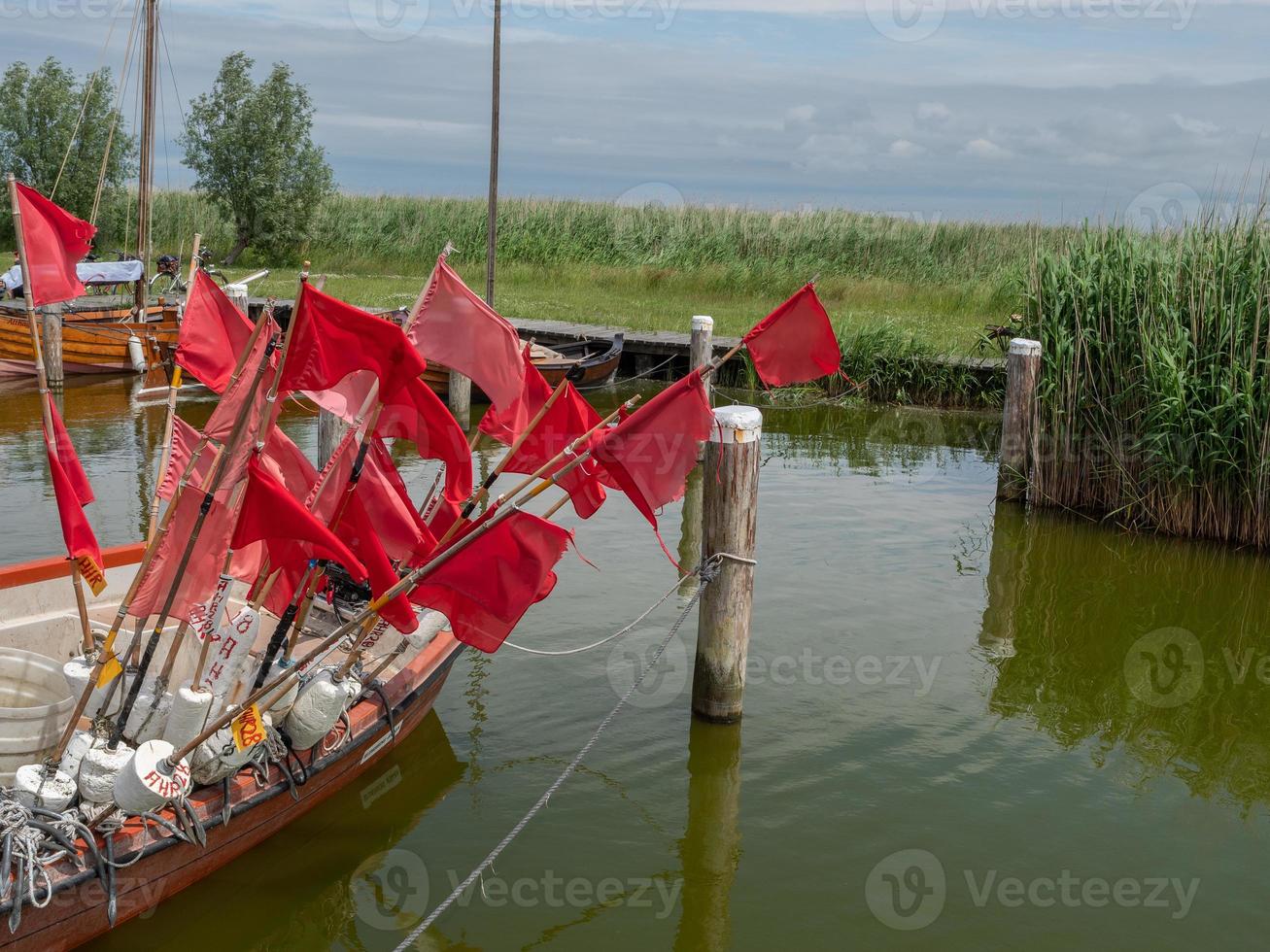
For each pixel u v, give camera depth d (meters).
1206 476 10.89
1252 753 6.97
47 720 4.88
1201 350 11.04
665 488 5.23
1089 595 9.59
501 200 30.73
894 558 10.33
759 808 6.11
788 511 11.75
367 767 6.12
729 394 17.98
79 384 17.09
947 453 14.77
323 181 33.09
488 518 5.17
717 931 5.11
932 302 24.19
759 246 28.28
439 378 15.38
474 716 7.05
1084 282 11.75
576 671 7.71
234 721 4.67
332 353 4.73
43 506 10.59
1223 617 9.20
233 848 5.21
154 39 18.22
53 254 4.96
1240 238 11.05
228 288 5.84
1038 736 7.07
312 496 5.32
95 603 6.60
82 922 4.50
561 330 19.94
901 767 6.60
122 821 4.62
